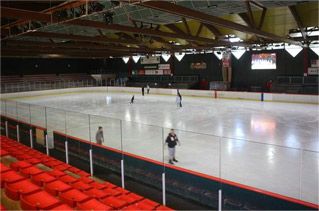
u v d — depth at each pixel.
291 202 7.71
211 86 42.03
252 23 17.97
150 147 13.99
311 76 34.91
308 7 20.28
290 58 36.75
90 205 6.75
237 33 29.12
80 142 13.00
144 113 24.30
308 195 8.89
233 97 32.56
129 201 8.41
